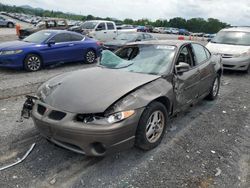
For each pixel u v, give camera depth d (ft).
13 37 75.72
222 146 13.96
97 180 10.85
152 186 10.54
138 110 11.51
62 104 11.43
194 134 15.25
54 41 34.53
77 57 37.73
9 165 11.64
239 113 19.11
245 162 12.53
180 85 14.94
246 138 15.07
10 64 30.78
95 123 10.69
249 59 32.63
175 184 10.69
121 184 10.64
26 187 10.30
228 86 27.22
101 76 13.43
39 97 12.83
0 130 14.89
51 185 10.48
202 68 17.89
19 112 17.81
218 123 17.07
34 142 13.65
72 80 13.15
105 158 12.40
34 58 32.19
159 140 13.38
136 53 16.26
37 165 11.73
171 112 14.53
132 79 13.06
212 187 10.61
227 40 35.76
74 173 11.27
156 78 13.50
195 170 11.68
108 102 11.10
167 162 12.22
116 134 10.73
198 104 20.72
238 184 10.86
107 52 16.96
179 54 15.66
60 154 12.62
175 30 204.54
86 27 60.23
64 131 10.86
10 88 23.91
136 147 12.73
